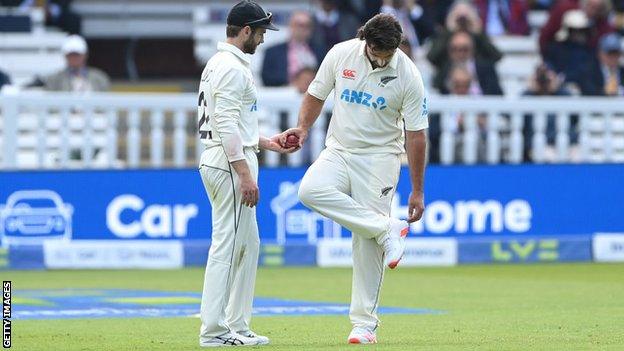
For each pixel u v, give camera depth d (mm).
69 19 74125
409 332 31766
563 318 35094
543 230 56750
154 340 30297
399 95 28969
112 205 53594
